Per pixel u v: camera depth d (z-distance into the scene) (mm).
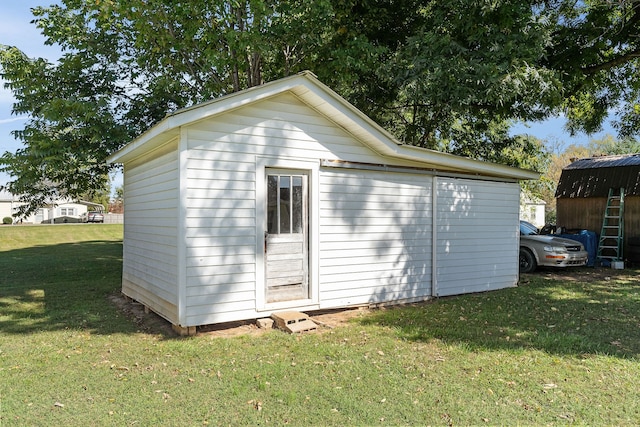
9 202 39656
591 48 9906
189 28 9445
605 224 12531
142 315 6508
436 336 5301
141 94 10898
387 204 7125
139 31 9508
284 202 6156
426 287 7609
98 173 10945
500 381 3883
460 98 9055
